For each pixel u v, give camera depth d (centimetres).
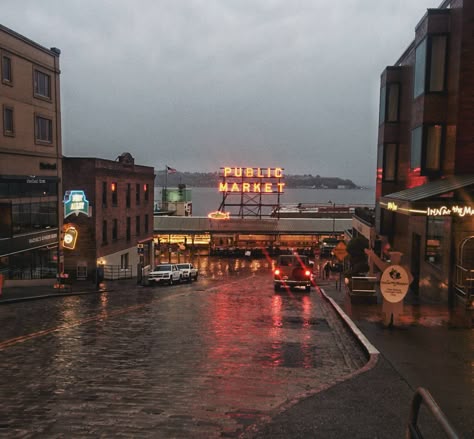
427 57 1980
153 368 994
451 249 1730
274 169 8319
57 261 3381
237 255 7262
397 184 2967
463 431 623
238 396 798
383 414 663
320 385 866
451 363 940
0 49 2864
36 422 676
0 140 2870
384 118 2980
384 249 3083
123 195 4625
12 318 1767
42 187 3344
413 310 1580
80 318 1745
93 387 856
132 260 4878
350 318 1484
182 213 9675
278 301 2248
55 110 3484
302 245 7619
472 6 1791
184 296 2531
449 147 1925
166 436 618
